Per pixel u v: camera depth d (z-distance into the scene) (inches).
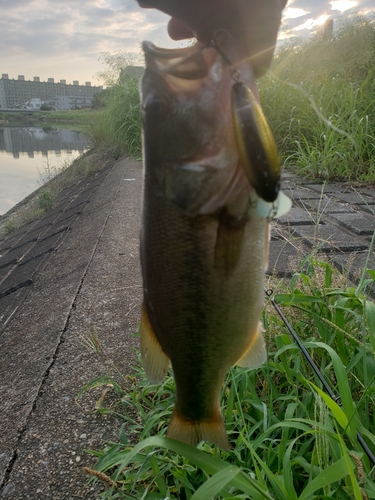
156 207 10.6
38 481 14.8
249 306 11.1
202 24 9.7
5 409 18.7
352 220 36.3
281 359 16.3
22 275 42.3
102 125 129.4
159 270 10.9
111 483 11.7
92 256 35.5
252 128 8.6
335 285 19.9
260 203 9.9
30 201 110.2
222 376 11.7
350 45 70.0
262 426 14.9
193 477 13.4
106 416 17.3
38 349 23.2
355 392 15.7
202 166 9.8
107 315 25.1
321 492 12.4
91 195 69.7
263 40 9.7
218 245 10.2
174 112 9.9
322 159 52.2
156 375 12.1
